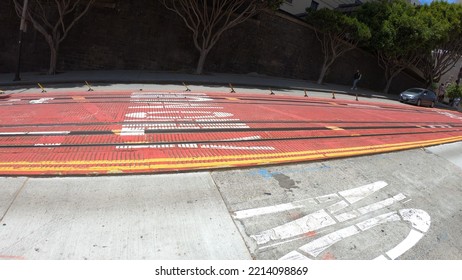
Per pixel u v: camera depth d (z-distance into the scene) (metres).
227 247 3.85
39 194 4.57
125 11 20.30
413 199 5.88
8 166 5.40
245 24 23.00
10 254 3.45
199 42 22.02
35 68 20.05
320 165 6.67
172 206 4.51
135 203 4.50
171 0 20.55
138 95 13.25
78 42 20.09
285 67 25.88
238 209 4.63
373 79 33.59
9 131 7.61
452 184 7.09
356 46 28.38
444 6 31.50
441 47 33.75
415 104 25.61
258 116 10.78
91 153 6.21
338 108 15.60
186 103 11.99
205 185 5.16
